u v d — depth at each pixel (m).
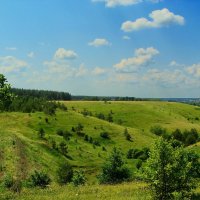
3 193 39.12
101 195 37.12
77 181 66.12
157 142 26.92
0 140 113.12
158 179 26.47
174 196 26.83
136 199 33.69
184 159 26.89
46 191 40.59
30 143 126.44
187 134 196.62
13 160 91.12
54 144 142.12
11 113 198.38
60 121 198.88
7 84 33.44
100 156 154.00
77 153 149.00
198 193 33.19
